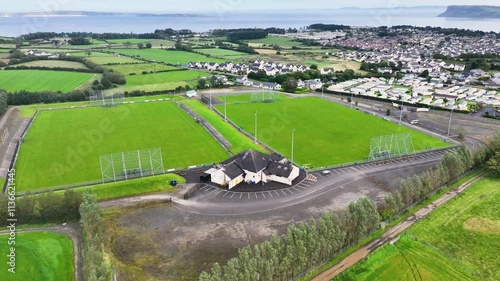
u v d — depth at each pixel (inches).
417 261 2962.6
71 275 2704.2
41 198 3444.9
